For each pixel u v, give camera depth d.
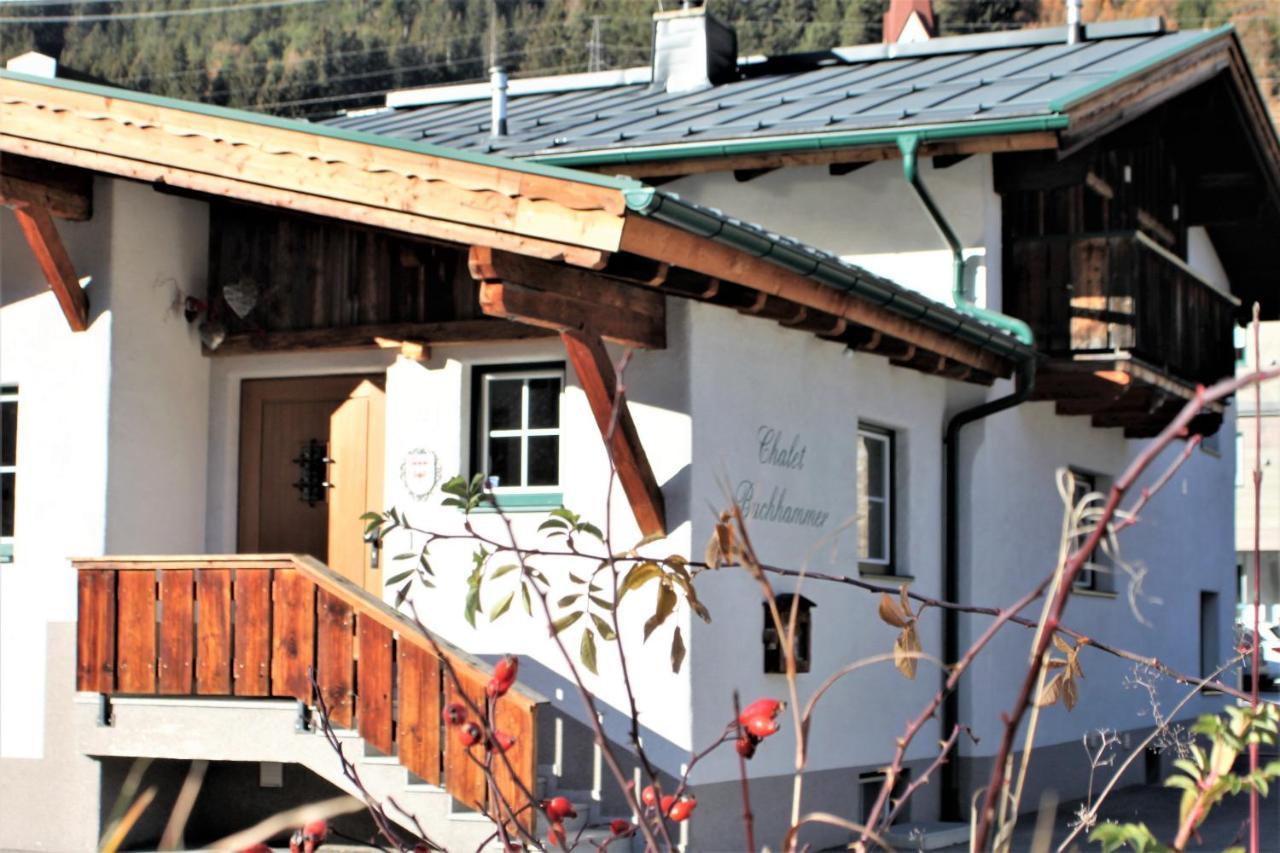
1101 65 15.44
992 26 56.59
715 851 10.45
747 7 58.94
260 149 9.62
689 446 10.41
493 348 11.20
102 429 11.32
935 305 11.75
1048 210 15.42
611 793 10.41
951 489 14.01
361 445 11.82
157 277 11.72
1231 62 17.12
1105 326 14.38
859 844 2.96
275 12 62.00
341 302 11.64
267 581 10.05
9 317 11.70
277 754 10.02
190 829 11.49
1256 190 18.94
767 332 11.35
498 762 9.12
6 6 61.72
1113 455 17.53
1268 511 34.94
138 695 10.48
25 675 11.36
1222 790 2.91
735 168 14.60
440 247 11.34
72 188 11.23
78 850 10.95
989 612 3.98
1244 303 22.30
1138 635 18.08
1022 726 14.59
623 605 10.52
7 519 11.75
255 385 12.16
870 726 12.57
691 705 10.30
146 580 10.41
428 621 11.23
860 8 57.88
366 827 11.23
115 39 61.97
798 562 11.63
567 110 17.53
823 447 12.04
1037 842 3.04
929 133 13.63
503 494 11.14
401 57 61.94
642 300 10.23
